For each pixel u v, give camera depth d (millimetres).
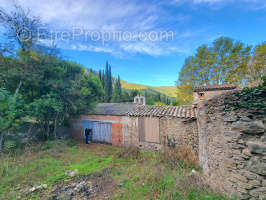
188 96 20250
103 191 3605
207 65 19047
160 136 7773
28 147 7484
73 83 10352
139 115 8367
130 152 6844
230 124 2848
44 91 9156
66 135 11680
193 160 5324
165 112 7941
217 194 2828
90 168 5312
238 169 2602
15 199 3311
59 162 5973
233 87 9297
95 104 11438
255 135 2381
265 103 2330
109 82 34531
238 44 17062
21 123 7781
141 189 3439
